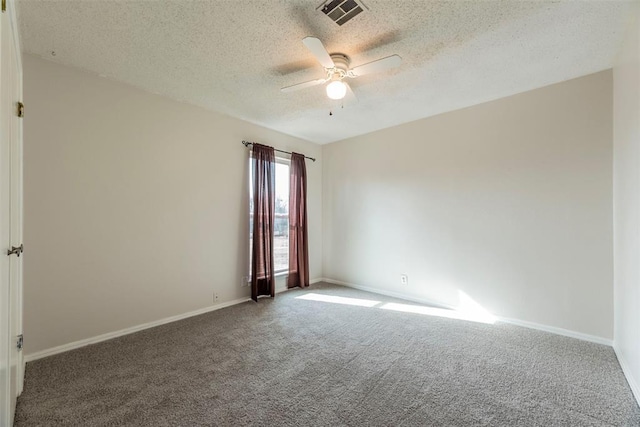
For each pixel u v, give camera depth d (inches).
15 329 65.3
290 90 101.5
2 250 49.6
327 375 80.0
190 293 127.6
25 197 87.4
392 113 140.9
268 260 156.6
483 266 127.3
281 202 173.8
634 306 74.4
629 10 71.2
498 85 111.5
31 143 88.6
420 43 84.7
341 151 185.6
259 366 84.6
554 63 96.0
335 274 188.9
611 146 98.7
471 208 131.1
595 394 71.4
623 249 86.0
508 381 77.1
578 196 105.1
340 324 117.5
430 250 145.0
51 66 92.7
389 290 161.3
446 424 61.3
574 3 68.9
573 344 99.2
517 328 113.7
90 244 99.8
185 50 87.9
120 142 107.0
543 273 112.1
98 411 65.0
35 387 73.5
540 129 113.2
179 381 76.9
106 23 75.4
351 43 84.4
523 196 117.0
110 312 104.1
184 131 126.0
